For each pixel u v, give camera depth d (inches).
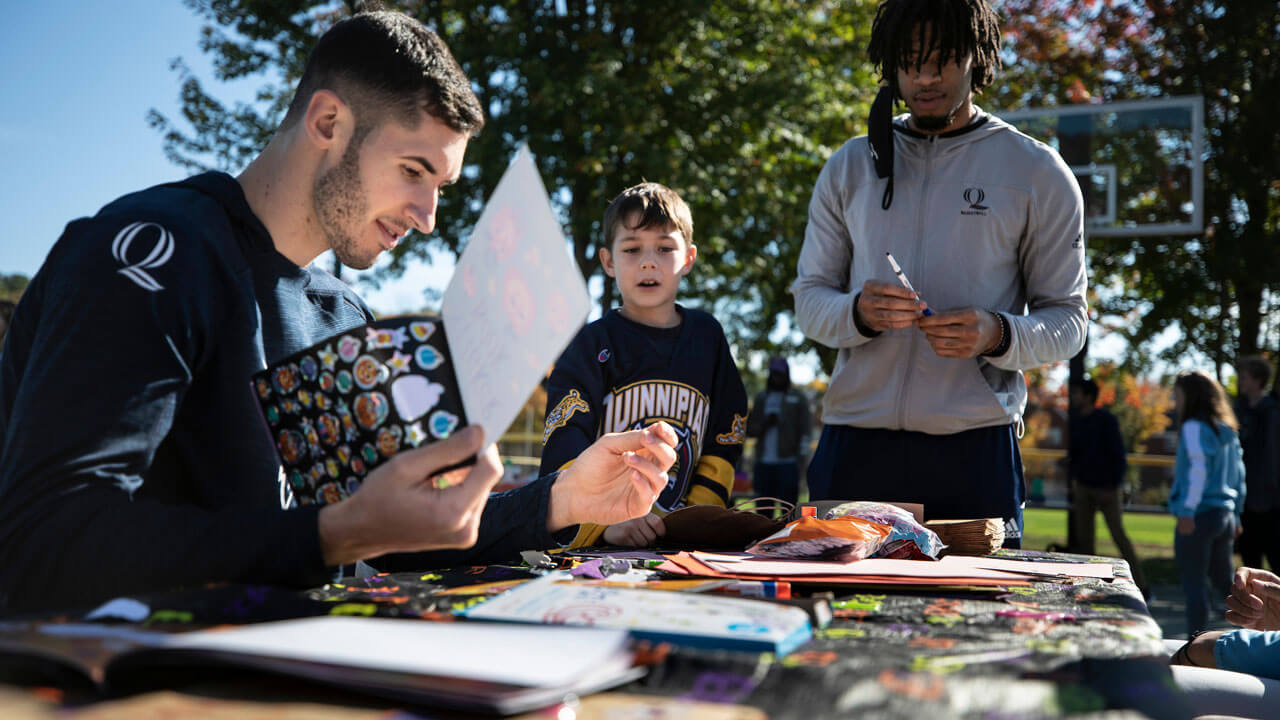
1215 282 523.5
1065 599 42.1
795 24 503.2
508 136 416.8
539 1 438.9
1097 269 560.7
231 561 33.6
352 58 46.7
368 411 37.4
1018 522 88.0
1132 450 762.8
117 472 36.1
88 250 39.9
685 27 449.7
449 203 449.7
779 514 70.9
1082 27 536.7
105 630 26.2
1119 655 29.5
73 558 33.6
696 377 93.8
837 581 44.4
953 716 22.2
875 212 91.7
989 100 537.3
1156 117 362.6
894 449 89.1
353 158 47.4
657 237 98.0
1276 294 529.3
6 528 34.5
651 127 426.6
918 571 47.6
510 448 549.0
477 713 21.8
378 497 33.6
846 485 91.0
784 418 356.2
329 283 57.4
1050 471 615.8
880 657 28.2
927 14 81.4
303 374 38.7
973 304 88.6
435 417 36.8
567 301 31.8
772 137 472.7
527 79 416.8
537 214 33.4
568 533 61.5
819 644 30.3
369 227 48.8
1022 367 83.4
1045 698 23.9
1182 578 225.1
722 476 92.9
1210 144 512.1
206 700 22.6
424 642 25.3
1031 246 89.4
